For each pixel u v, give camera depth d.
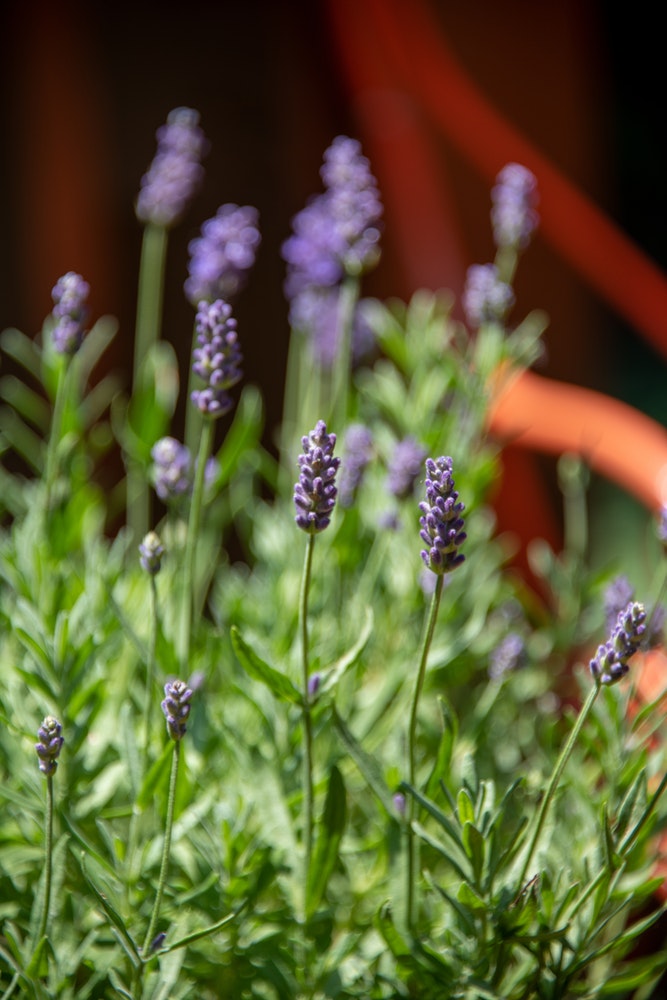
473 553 1.11
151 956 0.90
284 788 0.99
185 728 0.89
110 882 0.95
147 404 1.08
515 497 1.50
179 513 1.04
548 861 0.98
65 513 1.05
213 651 1.01
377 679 1.10
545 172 1.76
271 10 2.51
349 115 2.31
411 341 1.13
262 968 0.95
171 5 2.54
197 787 0.98
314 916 0.95
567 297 2.52
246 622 1.08
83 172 2.54
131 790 1.00
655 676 1.07
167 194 1.12
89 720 0.97
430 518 0.88
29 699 1.03
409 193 1.86
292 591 1.08
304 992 0.96
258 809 0.98
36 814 0.96
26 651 1.00
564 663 1.17
